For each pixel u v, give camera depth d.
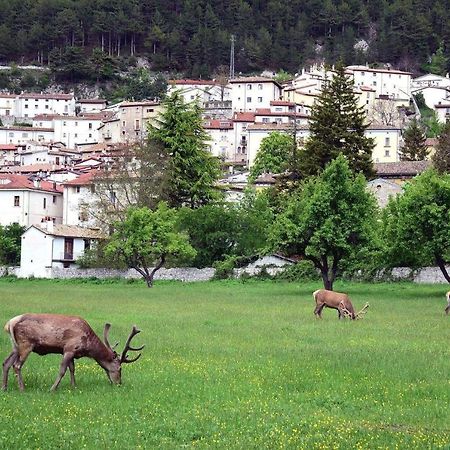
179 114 129.88
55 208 154.00
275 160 180.25
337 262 89.56
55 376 28.61
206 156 131.00
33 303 66.38
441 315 57.47
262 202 117.44
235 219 114.31
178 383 27.59
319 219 88.31
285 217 90.31
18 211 148.00
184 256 106.50
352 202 88.62
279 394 25.84
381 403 24.81
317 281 104.00
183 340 40.12
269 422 22.08
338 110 129.38
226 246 114.25
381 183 126.56
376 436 20.67
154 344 38.25
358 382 28.08
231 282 105.44
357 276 102.44
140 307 63.56
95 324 48.47
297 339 41.12
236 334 43.22
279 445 19.77
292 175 130.88
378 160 198.75
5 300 69.94
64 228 127.88
